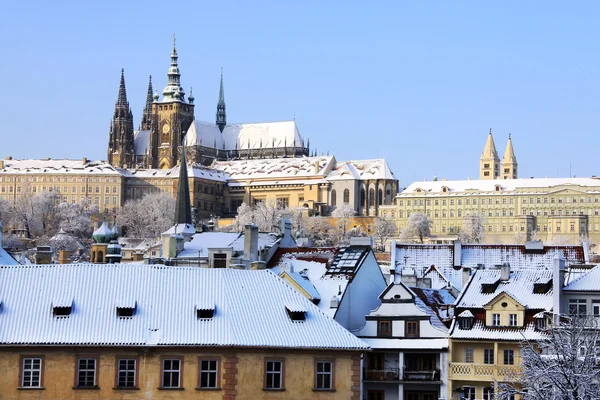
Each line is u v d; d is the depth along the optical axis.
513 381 166.75
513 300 182.62
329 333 167.75
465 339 182.25
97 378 161.88
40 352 161.38
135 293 169.25
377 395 185.12
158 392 162.25
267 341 164.62
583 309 182.12
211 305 168.12
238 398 162.88
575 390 151.25
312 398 164.88
